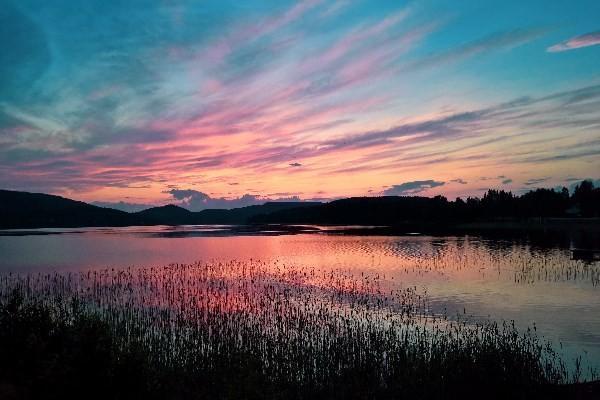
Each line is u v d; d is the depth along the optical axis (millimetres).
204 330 26094
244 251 94250
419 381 18984
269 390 16875
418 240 116125
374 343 23766
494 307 36250
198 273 58469
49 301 37875
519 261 66688
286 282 49719
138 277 54906
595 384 18734
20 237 160125
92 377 14250
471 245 97812
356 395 18359
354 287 45469
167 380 18312
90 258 82188
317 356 22016
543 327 30203
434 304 37344
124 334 24578
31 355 15141
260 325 28703
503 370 18922
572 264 62375
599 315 33500
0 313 16734
